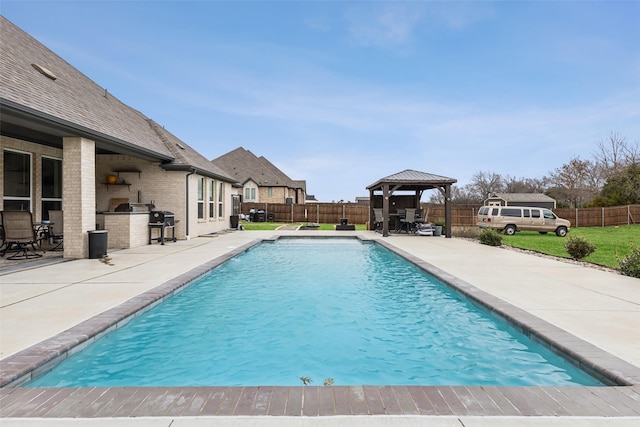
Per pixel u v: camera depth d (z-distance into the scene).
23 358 2.93
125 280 5.98
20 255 8.68
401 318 4.78
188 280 6.11
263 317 4.80
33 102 6.89
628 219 26.00
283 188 38.38
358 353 3.71
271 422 2.11
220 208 18.20
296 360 3.55
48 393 2.45
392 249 10.95
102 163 12.96
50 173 10.81
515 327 4.06
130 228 10.56
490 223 18.52
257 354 3.69
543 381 3.08
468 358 3.57
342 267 8.55
